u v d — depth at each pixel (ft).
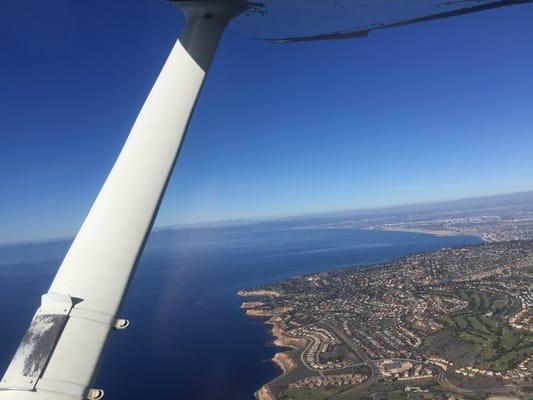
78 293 10.52
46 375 9.43
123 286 11.01
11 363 9.66
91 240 11.21
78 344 9.95
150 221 11.77
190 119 12.85
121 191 11.71
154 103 12.78
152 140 12.25
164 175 12.09
